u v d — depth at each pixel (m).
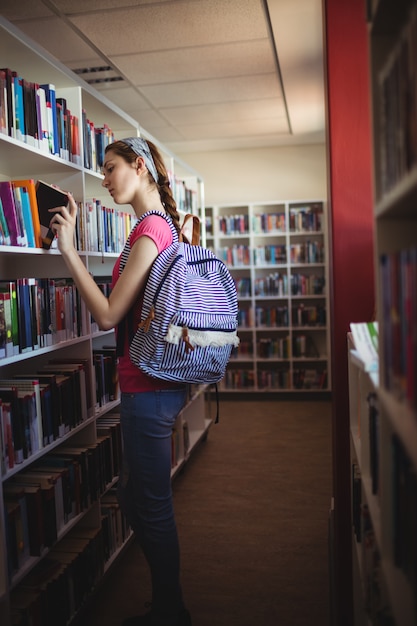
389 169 0.86
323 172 6.01
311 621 1.91
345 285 1.87
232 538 2.55
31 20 2.87
